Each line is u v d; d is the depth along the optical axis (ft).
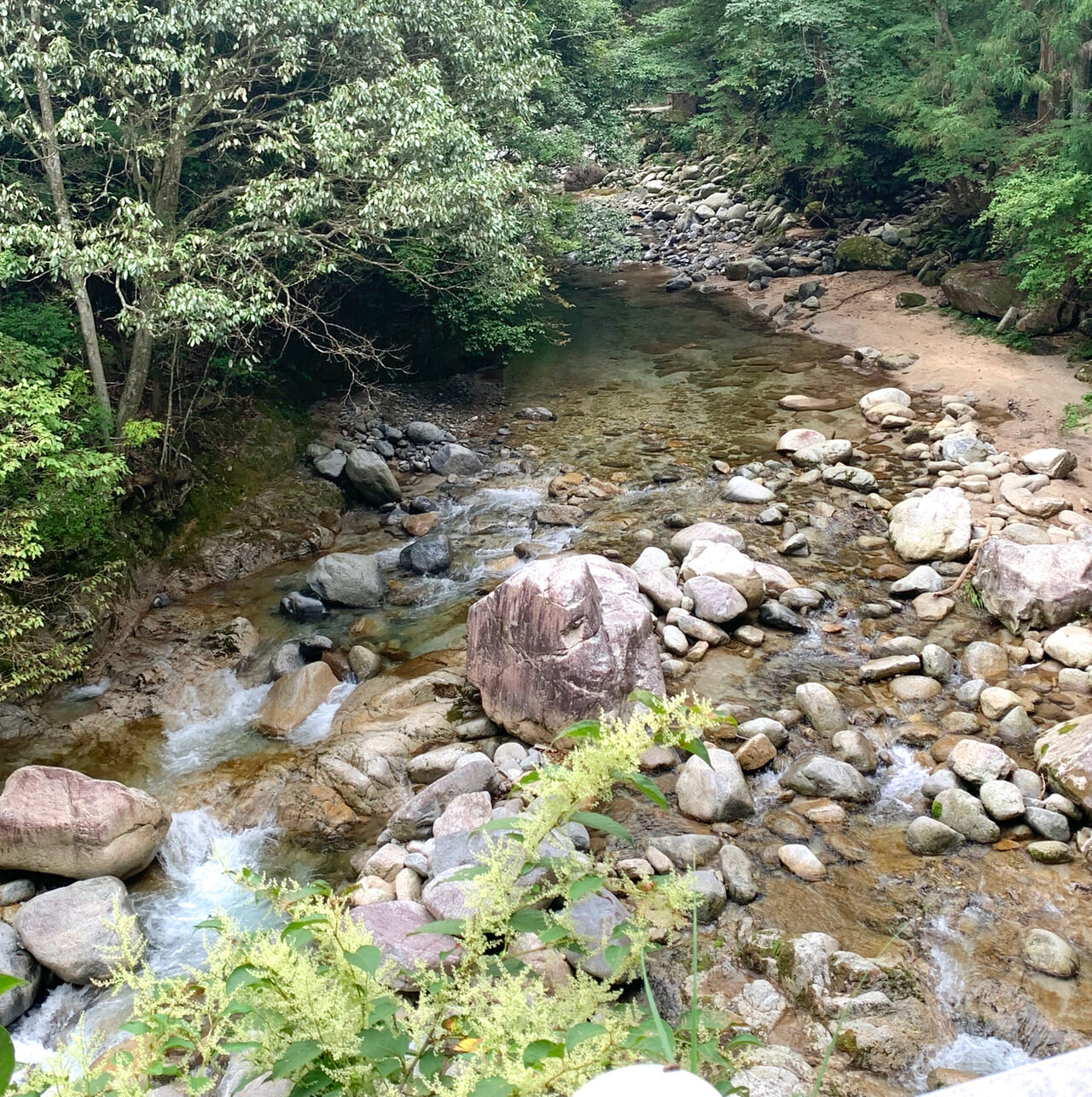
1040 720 24.48
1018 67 56.70
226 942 6.64
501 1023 5.94
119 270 29.68
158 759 26.03
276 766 24.99
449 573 34.27
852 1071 15.66
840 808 21.88
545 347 58.90
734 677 27.04
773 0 68.18
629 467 41.29
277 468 39.68
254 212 32.32
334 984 6.27
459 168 35.24
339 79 37.17
